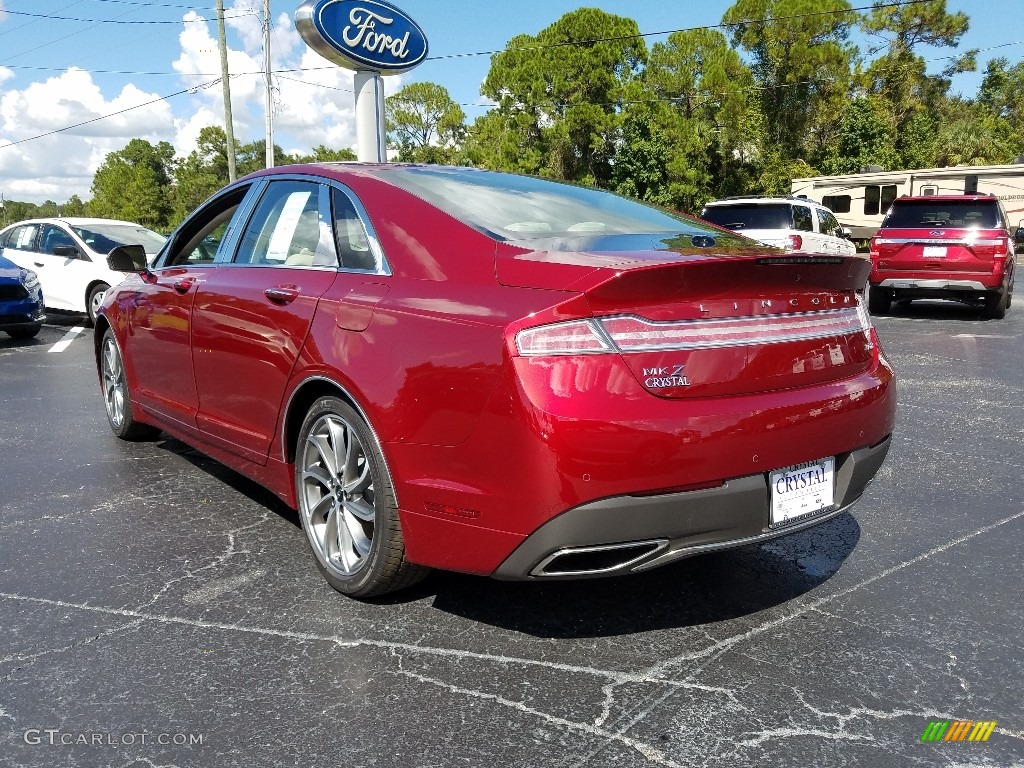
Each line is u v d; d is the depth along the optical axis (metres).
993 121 56.97
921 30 49.16
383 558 2.69
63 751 2.07
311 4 11.74
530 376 2.23
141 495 4.11
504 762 2.04
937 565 3.25
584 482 2.20
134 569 3.20
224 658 2.53
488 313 2.37
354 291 2.84
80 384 7.04
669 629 2.73
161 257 4.39
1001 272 10.55
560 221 3.03
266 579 3.11
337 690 2.36
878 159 40.09
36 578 3.11
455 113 57.81
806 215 13.75
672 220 3.42
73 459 4.74
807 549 3.42
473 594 2.98
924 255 10.88
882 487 4.21
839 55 42.41
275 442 3.22
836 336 2.71
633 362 2.26
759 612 2.86
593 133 42.12
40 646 2.60
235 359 3.41
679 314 2.33
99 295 10.40
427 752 2.08
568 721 2.21
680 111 44.03
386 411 2.56
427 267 2.69
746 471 2.38
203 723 2.20
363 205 3.05
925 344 9.02
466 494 2.39
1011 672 2.46
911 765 2.03
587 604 2.91
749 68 43.56
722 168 43.72
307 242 3.26
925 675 2.45
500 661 2.52
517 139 43.03
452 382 2.39
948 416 5.72
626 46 43.12
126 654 2.55
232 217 3.82
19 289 9.30
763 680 2.42
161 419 4.31
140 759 2.04
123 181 104.81
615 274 2.20
